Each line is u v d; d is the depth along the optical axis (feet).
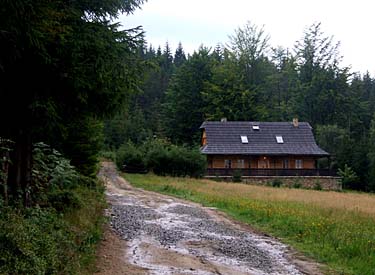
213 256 32.65
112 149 205.98
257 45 211.61
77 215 32.19
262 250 36.01
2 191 25.59
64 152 49.60
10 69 22.97
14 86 23.88
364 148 160.66
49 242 21.09
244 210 58.18
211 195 77.66
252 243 38.88
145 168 140.46
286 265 31.19
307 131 167.73
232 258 32.35
